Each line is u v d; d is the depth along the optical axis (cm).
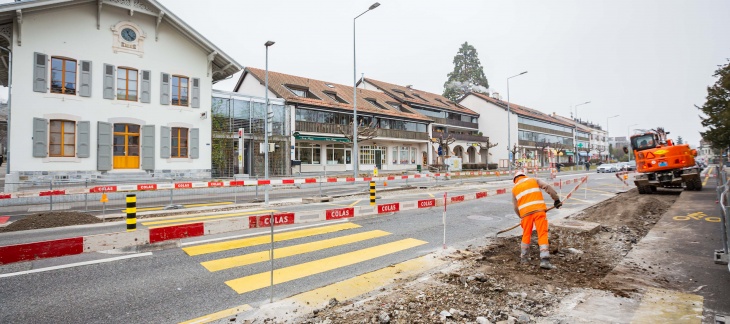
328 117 3084
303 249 618
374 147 3525
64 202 1288
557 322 326
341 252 602
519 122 5425
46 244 383
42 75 1540
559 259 549
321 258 568
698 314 335
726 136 1612
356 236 717
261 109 2584
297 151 2862
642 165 1422
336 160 3188
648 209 1042
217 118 2288
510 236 727
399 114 3659
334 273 499
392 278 475
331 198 1318
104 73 1689
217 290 436
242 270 508
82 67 1634
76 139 1614
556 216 959
